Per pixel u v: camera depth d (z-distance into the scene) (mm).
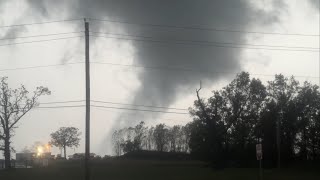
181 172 59406
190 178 48156
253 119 87500
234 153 85250
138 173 54469
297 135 91688
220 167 75812
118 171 56969
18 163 99000
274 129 86062
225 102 85562
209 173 58500
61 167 66000
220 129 81250
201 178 48469
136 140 129000
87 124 32844
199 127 81750
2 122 78875
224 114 84750
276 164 84312
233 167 82688
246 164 84750
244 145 86688
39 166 73562
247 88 88750
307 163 82125
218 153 79062
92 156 95688
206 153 80250
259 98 89250
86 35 33500
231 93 87062
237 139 86188
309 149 90688
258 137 87875
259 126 86938
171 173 56531
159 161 76812
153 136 135000
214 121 80625
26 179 47625
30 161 88625
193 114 81312
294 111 89438
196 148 81812
